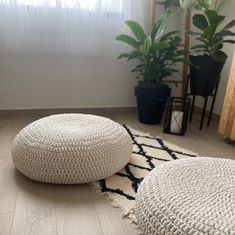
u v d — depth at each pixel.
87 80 2.43
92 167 1.19
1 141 1.76
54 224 0.98
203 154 1.70
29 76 2.28
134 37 2.27
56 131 1.28
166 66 2.32
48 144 1.20
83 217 1.03
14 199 1.12
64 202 1.11
